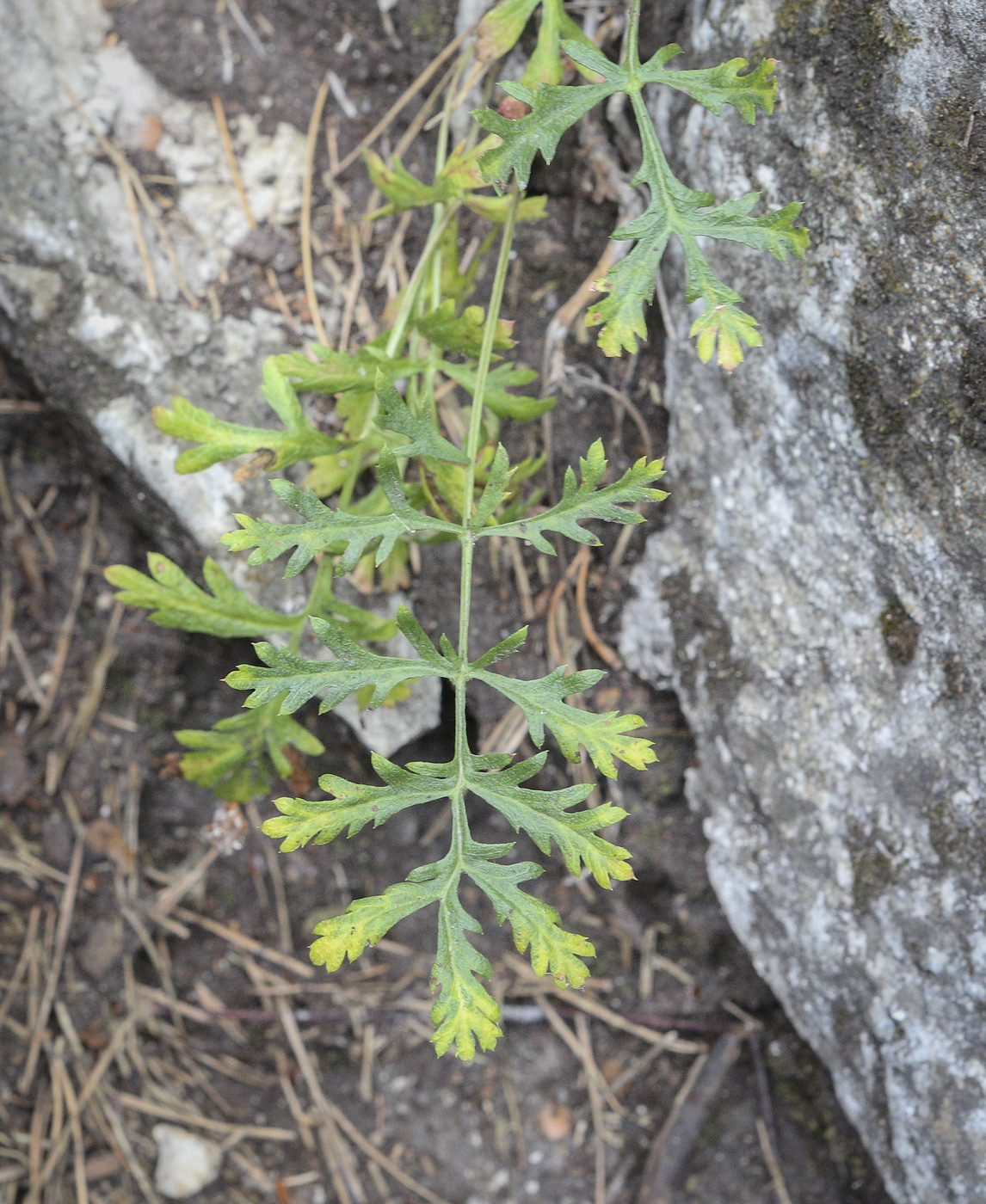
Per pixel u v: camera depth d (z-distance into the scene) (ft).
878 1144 6.12
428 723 7.04
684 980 7.51
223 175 7.04
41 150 6.87
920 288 5.07
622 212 6.51
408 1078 7.70
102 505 7.69
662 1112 7.50
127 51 7.02
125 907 7.73
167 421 5.05
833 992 6.18
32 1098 7.50
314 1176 7.56
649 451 6.63
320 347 5.32
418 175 7.16
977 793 5.43
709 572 6.34
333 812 4.26
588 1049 7.59
